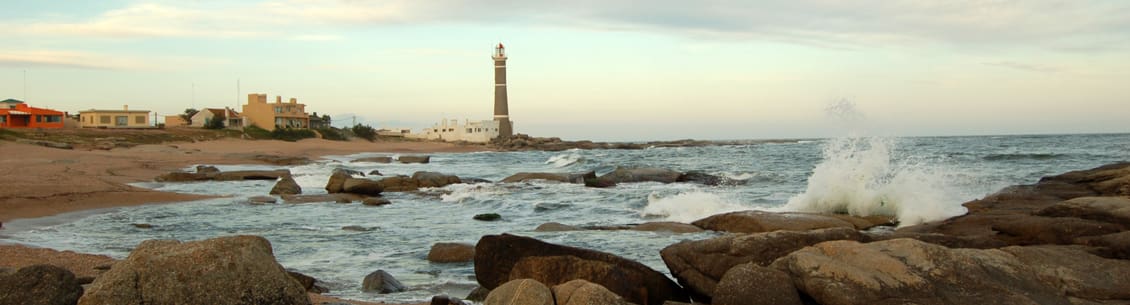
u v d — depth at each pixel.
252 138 92.56
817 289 8.02
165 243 7.36
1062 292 8.15
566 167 52.50
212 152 68.38
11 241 15.91
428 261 13.86
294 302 7.33
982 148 72.19
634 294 9.59
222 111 103.00
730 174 34.75
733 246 9.75
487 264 10.35
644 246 14.87
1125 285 8.23
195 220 20.44
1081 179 21.05
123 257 13.94
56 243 15.83
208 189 32.41
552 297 7.79
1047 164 42.22
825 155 21.00
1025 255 8.80
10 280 7.52
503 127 123.00
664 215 20.84
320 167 50.03
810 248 8.84
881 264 8.18
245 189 32.53
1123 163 22.11
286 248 15.46
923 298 7.71
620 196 25.97
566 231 17.25
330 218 21.20
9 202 22.17
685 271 9.91
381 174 45.44
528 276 9.98
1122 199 12.91
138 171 40.16
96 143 67.00
